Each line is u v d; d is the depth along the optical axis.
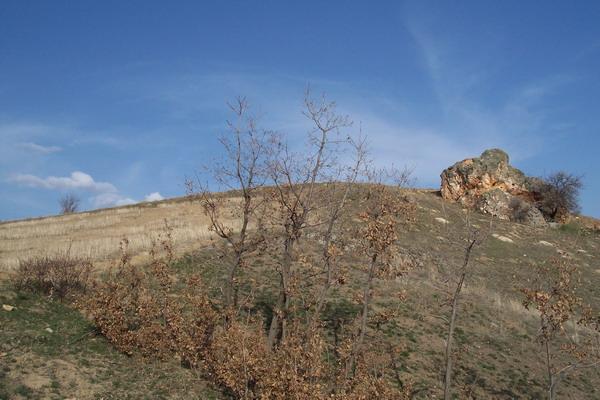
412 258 35.72
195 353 18.94
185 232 36.44
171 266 28.81
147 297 21.95
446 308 28.92
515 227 54.06
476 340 26.09
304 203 20.31
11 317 19.27
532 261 41.78
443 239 42.19
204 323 19.42
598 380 24.05
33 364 16.52
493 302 31.17
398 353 22.16
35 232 43.00
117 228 43.84
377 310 27.08
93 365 17.61
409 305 28.53
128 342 19.14
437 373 22.47
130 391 16.42
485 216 56.06
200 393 17.34
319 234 28.70
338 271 22.11
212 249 32.12
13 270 24.55
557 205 60.62
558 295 17.86
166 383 17.52
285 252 20.25
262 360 16.08
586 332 28.33
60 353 17.78
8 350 16.98
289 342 16.88
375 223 19.16
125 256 24.06
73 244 34.09
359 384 16.52
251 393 15.84
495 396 21.38
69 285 22.89
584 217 64.38
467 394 20.94
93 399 15.38
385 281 30.92
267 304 25.94
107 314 19.36
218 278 28.11
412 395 20.19
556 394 22.19
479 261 39.88
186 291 22.81
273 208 21.78
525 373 23.66
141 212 54.34
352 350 18.47
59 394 15.12
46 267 22.94
